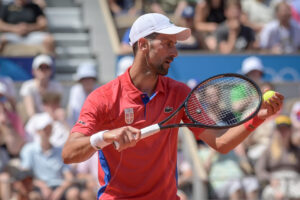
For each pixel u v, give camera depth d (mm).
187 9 30297
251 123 10234
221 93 11117
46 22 32281
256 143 24766
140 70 10453
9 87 26000
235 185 22391
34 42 30375
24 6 31219
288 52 31312
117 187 10633
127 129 9008
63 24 34281
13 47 29828
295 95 29281
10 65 28125
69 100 27047
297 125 25781
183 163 23609
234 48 31219
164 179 10648
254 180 22641
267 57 30141
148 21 10203
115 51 28250
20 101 27016
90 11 33844
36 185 21250
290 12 32594
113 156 10531
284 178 22719
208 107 11086
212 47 32000
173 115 10266
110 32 30500
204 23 33750
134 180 10586
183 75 29219
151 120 10500
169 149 10688
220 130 10812
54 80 28047
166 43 10188
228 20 32344
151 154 10430
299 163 23578
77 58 32594
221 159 23594
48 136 21984
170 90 10797
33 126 23469
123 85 10461
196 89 10586
